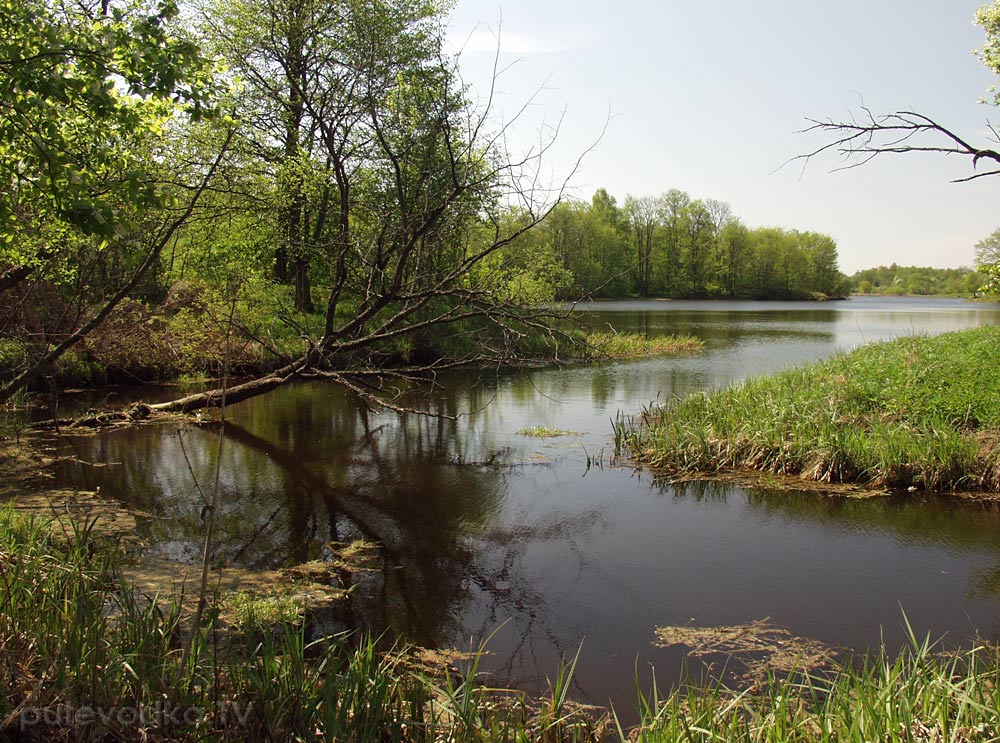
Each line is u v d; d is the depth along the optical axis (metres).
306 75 15.20
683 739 3.73
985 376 11.83
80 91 4.93
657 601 6.47
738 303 75.38
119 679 3.90
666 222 73.31
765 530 8.32
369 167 15.38
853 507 9.02
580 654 5.49
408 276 12.55
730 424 11.61
